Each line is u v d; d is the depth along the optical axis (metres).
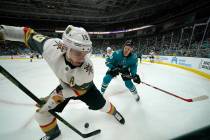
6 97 2.89
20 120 2.03
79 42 1.03
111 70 2.77
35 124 1.93
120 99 2.91
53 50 1.26
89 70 1.33
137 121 2.06
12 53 19.56
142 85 4.07
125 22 28.16
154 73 6.40
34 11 25.36
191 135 0.69
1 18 25.56
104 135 1.73
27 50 22.34
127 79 2.67
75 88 1.40
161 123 2.01
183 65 8.01
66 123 1.49
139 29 26.47
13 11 24.44
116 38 30.88
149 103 2.72
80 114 2.22
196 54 8.39
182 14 18.36
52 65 1.28
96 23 30.78
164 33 21.89
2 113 2.21
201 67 6.13
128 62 2.57
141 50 22.38
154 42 22.09
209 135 0.70
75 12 26.55
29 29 1.43
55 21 29.09
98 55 24.48
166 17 20.81
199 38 13.84
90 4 23.14
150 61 13.16
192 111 2.38
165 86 4.08
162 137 1.70
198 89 3.80
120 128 1.88
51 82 4.30
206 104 2.67
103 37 31.97
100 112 2.29
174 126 1.93
